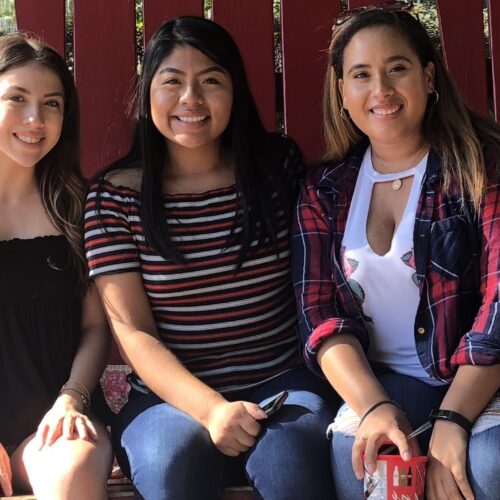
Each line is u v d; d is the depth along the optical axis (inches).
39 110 89.6
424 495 75.9
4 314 89.7
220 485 82.1
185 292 89.4
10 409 90.2
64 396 88.0
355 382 80.4
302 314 87.7
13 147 89.8
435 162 86.7
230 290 89.7
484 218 83.7
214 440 81.7
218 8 112.4
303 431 80.8
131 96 112.0
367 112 87.0
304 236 89.9
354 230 87.7
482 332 79.5
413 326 85.0
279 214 92.0
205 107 88.4
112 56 112.0
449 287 83.7
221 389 90.1
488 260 82.8
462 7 112.9
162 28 89.1
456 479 74.2
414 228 85.0
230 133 93.1
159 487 78.5
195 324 90.0
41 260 91.2
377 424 76.0
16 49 89.9
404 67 85.5
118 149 112.1
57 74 91.4
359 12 88.5
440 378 83.7
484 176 84.1
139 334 88.2
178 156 92.5
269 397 86.7
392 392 83.4
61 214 93.5
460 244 84.0
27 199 94.1
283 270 91.5
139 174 91.1
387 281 85.0
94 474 80.0
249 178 90.0
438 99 87.8
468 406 77.2
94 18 111.9
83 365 91.1
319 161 95.4
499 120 111.9
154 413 85.1
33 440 85.6
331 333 83.7
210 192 90.4
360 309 86.4
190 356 90.7
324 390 88.4
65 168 95.2
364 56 85.9
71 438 82.7
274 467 78.9
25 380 90.4
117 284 89.4
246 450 81.4
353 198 89.7
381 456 73.9
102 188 90.5
